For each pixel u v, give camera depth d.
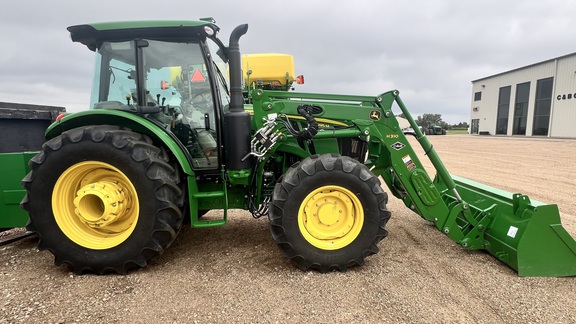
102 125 2.82
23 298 2.41
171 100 3.15
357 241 2.85
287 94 3.10
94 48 3.31
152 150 2.77
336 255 2.83
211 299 2.41
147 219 2.72
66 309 2.28
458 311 2.28
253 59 6.92
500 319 2.19
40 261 3.06
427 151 3.21
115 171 2.79
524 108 29.09
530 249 2.78
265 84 6.70
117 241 2.78
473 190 3.57
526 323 2.15
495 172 8.60
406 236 3.75
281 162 3.45
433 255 3.22
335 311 2.27
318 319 2.18
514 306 2.34
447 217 3.21
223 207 3.18
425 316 2.22
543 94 27.12
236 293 2.50
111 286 2.60
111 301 2.38
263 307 2.31
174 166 2.93
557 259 2.78
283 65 6.96
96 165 2.76
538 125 27.72
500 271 2.87
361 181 2.82
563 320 2.18
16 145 4.07
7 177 3.20
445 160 11.11
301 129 3.23
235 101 2.90
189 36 3.03
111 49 3.06
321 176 2.80
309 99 3.14
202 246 3.44
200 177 3.18
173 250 3.33
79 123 3.00
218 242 3.55
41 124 4.32
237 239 3.64
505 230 2.98
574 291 2.54
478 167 9.51
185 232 3.88
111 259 2.74
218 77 3.44
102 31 2.92
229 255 3.21
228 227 4.05
